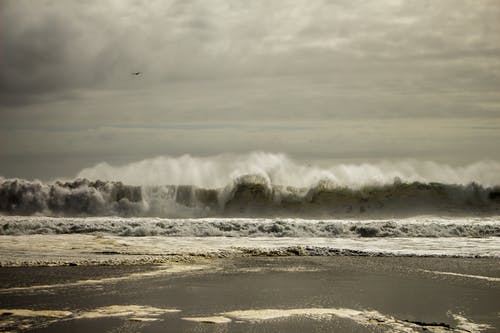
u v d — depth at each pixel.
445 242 18.88
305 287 10.85
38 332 7.46
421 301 9.56
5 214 29.06
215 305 9.16
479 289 10.70
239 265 13.76
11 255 14.66
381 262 14.38
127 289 10.48
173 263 13.90
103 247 16.50
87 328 7.66
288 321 8.13
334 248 16.44
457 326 7.90
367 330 7.66
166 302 9.36
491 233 20.98
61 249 15.95
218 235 20.75
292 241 19.03
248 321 8.11
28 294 9.91
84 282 11.15
